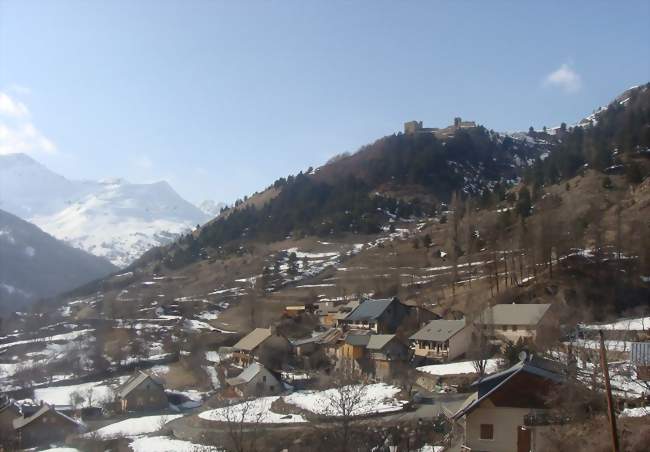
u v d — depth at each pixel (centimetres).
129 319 14300
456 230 15200
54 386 10031
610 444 3166
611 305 9038
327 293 15075
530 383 3672
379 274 14962
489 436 3616
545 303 8931
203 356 11075
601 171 16488
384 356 8569
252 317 13550
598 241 10475
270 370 8400
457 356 8488
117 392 9012
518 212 14575
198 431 6575
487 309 8812
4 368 11019
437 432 5212
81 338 12612
